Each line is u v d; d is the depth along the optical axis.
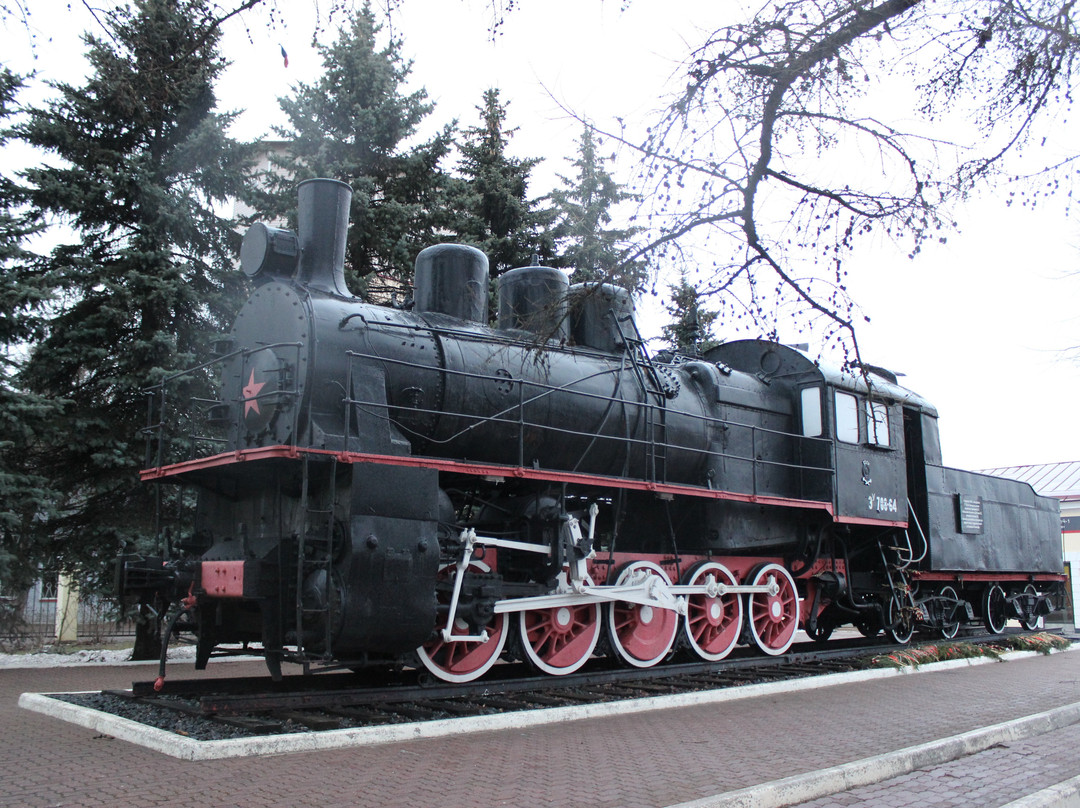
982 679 11.20
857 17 5.87
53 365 12.86
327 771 5.39
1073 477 29.42
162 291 13.20
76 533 13.24
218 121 14.05
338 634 6.89
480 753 6.04
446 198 18.73
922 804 5.29
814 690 9.72
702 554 11.04
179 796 4.78
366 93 17.89
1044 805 5.37
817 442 12.23
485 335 9.32
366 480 7.20
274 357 7.85
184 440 13.23
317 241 8.74
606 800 4.91
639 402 10.24
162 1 8.20
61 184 12.98
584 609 9.73
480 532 9.13
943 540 14.30
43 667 12.51
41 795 4.79
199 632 7.98
